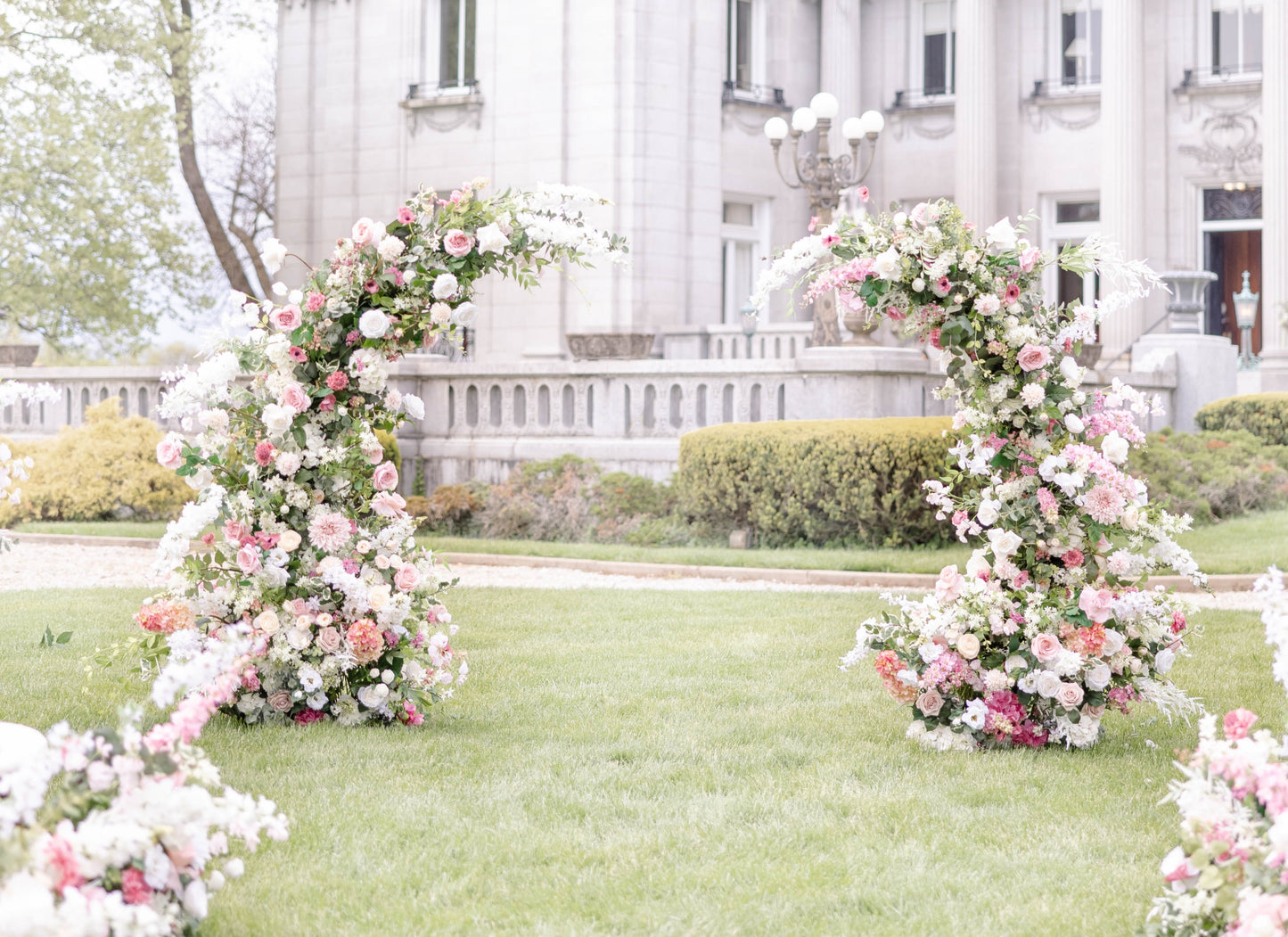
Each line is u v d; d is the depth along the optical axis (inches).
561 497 671.8
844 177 756.0
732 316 1068.5
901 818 203.3
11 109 1045.8
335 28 1085.1
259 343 267.3
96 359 1307.8
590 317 979.9
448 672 269.9
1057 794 215.0
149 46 1051.9
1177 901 139.6
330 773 224.1
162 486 734.5
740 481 618.2
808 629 385.7
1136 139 1071.6
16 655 330.0
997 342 253.3
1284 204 1031.0
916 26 1169.4
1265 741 137.1
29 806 123.0
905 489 589.0
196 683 138.7
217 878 138.3
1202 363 991.0
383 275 262.2
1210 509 698.2
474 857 184.1
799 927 159.9
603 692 296.4
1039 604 247.1
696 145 1011.9
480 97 1024.9
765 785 220.7
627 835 193.6
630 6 977.5
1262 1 1080.2
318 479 266.5
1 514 704.4
